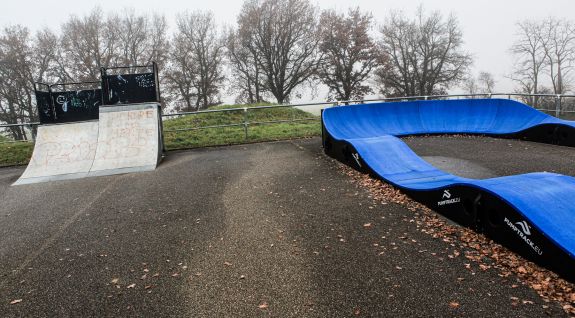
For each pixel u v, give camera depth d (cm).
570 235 407
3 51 3162
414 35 4006
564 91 3750
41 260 497
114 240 548
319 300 377
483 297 369
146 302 388
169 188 800
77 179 947
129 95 1212
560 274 395
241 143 1307
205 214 632
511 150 1008
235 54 3847
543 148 1015
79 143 1100
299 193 716
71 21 3531
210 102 3888
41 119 1209
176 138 1396
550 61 3778
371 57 3759
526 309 349
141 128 1130
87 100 1302
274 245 501
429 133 1298
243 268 446
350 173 842
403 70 4066
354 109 1325
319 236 522
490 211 486
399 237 509
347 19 3788
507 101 1286
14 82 3284
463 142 1147
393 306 362
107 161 1038
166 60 3759
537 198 460
